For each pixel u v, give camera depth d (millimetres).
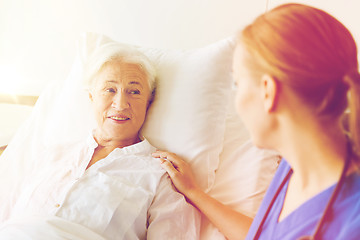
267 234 615
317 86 446
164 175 1048
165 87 1190
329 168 497
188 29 1593
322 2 1353
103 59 1091
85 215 920
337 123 486
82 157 1071
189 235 984
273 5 1441
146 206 982
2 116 1567
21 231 833
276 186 667
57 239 822
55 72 1833
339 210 462
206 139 1126
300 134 494
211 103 1141
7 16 1773
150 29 1644
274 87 468
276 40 456
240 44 510
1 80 1866
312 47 439
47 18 1741
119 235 924
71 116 1274
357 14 1319
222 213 972
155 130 1168
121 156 1051
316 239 465
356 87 427
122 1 1627
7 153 1295
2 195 1185
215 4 1514
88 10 1681
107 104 1075
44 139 1308
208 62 1153
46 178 1035
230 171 1175
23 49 1827
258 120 517
